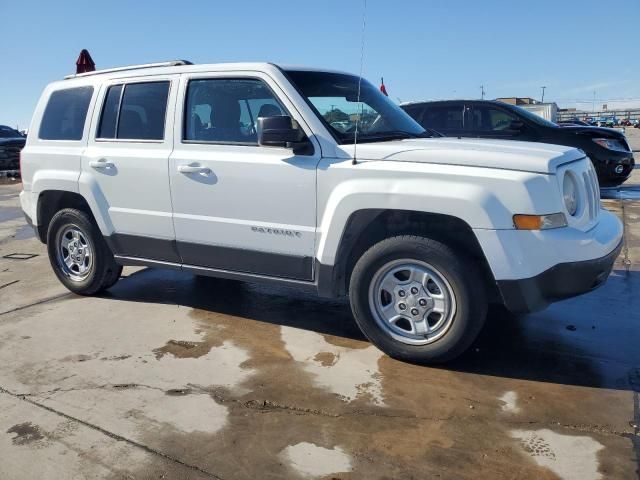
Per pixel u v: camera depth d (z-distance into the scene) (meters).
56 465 2.75
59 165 5.12
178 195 4.42
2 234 9.02
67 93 5.22
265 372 3.69
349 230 3.80
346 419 3.11
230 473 2.67
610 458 2.71
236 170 4.12
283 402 3.30
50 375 3.71
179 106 4.46
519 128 9.60
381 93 4.93
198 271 4.56
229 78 4.29
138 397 3.39
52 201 5.43
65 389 3.51
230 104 4.28
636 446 2.80
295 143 3.87
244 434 2.98
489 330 4.34
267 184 4.02
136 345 4.17
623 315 4.60
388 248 3.67
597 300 4.96
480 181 3.38
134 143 4.68
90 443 2.93
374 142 4.04
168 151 4.48
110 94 4.90
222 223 4.25
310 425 3.06
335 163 3.80
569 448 2.79
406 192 3.49
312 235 3.90
